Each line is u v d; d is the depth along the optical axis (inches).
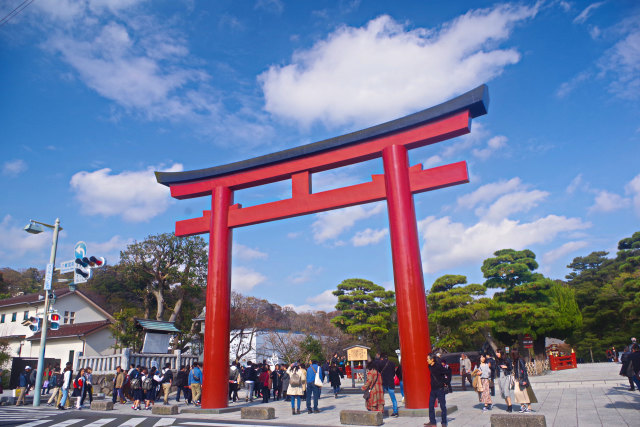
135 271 1497.3
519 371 463.8
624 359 598.9
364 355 959.0
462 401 597.6
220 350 574.9
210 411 547.2
